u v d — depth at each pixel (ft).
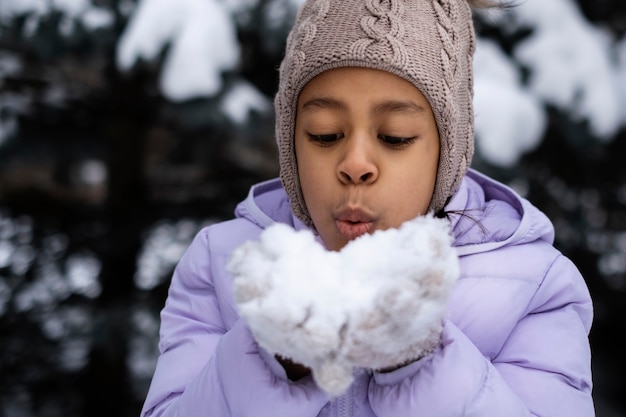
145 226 15.74
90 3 12.32
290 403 3.99
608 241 16.08
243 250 3.44
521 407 4.16
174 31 12.12
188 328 5.36
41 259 16.17
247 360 4.14
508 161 11.85
